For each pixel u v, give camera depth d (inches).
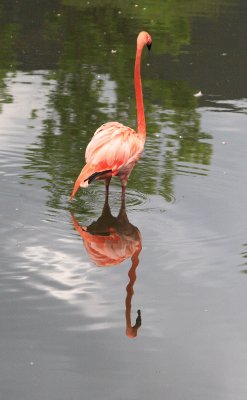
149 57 858.1
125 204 471.8
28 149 561.9
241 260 398.9
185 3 1130.0
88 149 454.6
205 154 566.9
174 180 513.3
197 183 507.8
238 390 290.7
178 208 466.6
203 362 309.4
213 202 476.7
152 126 633.6
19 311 342.3
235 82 788.6
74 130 609.9
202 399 284.2
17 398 280.4
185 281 376.2
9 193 481.1
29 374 295.9
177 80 784.3
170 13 1061.1
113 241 418.3
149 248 410.9
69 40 911.0
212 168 537.3
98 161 446.3
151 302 355.6
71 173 518.6
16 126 614.2
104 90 731.4
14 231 426.0
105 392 285.9
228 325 338.0
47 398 280.8
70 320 336.8
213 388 291.7
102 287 367.9
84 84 749.3
